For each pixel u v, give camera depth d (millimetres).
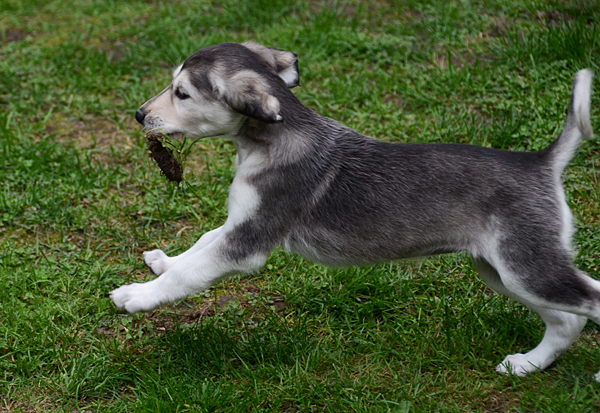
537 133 5793
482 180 3506
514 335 4066
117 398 3727
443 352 3943
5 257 4836
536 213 3438
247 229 3674
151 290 3748
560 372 3775
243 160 3775
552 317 3732
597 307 3381
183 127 3764
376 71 6809
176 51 7270
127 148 6191
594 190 5195
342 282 4578
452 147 3666
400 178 3629
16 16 8500
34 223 5254
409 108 6375
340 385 3738
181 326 4297
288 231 3756
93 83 7047
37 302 4410
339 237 3715
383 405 3627
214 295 4582
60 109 6773
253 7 7988
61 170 5793
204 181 5672
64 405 3711
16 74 7246
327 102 6457
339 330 4246
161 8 8375
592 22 7031
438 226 3580
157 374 3832
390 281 4555
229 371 3910
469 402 3643
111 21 8273
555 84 6254
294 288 4551
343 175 3701
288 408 3672
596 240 4727
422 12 7656
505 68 6551
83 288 4617
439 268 4672
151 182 5711
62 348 4020
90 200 5500
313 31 7375
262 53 3934
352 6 8016
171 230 5219
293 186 3674
